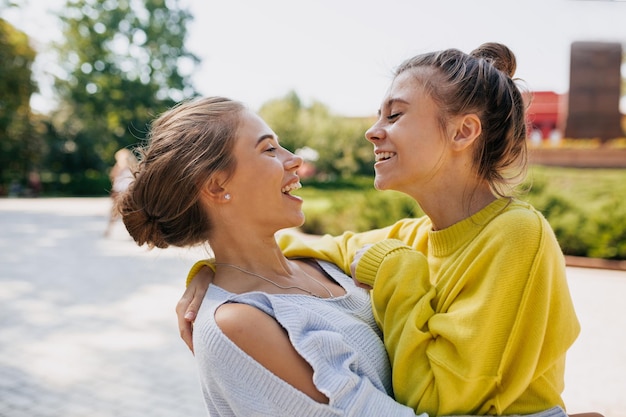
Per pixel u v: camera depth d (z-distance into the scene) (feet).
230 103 4.16
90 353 14.23
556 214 28.91
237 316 3.45
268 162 3.95
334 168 77.97
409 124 3.89
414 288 3.85
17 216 51.29
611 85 52.47
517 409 3.65
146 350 14.48
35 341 15.08
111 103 100.42
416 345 3.59
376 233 5.08
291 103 84.43
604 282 23.11
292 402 3.23
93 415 10.83
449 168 3.95
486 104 3.88
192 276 4.48
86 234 37.78
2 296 19.99
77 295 20.21
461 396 3.39
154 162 4.03
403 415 3.31
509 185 4.10
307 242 5.34
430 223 4.59
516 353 3.49
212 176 3.91
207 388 3.62
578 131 53.26
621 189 29.30
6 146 88.53
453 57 4.00
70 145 99.60
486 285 3.49
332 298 4.18
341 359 3.50
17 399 11.47
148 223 4.19
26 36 87.66
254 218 4.01
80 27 99.25
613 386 12.11
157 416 10.80
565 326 3.69
